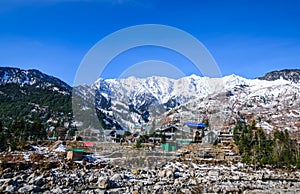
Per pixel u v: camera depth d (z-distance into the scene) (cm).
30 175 2031
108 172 2245
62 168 2334
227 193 2031
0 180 1889
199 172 2567
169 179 2175
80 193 1747
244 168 3139
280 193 2142
